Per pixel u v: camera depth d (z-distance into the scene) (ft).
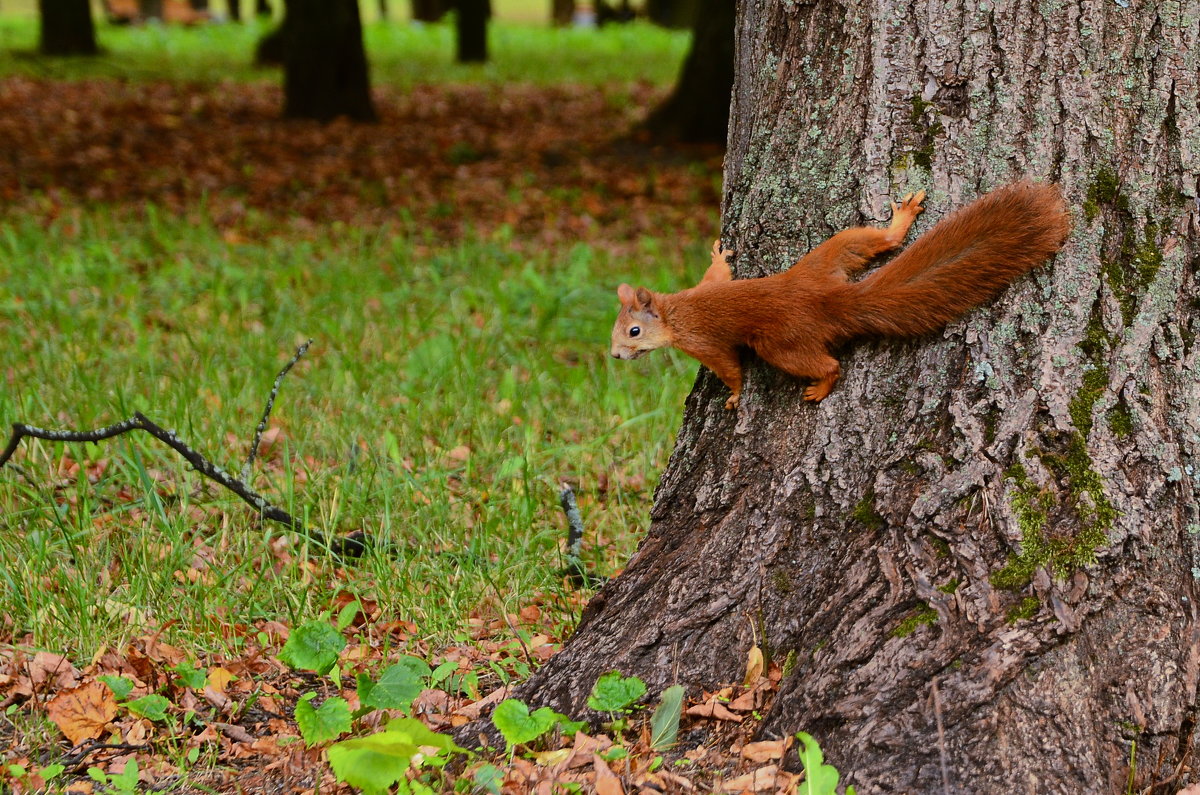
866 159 20.29
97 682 22.22
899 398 19.69
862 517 19.27
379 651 25.09
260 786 19.84
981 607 17.61
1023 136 19.39
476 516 31.24
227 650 24.80
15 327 45.14
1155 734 17.08
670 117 96.89
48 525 29.17
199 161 87.35
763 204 21.67
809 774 15.97
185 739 21.39
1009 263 18.78
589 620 22.09
